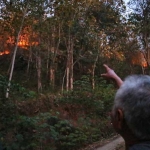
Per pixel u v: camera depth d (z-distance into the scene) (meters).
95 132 10.38
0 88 7.34
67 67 26.02
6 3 18.80
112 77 1.87
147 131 1.27
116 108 1.35
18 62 34.03
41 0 18.83
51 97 13.32
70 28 25.39
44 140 7.61
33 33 26.42
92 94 14.28
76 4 23.55
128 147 1.31
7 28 19.67
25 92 8.41
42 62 30.78
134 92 1.30
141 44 33.62
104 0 27.95
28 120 6.99
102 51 29.36
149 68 33.81
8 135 6.65
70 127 9.55
